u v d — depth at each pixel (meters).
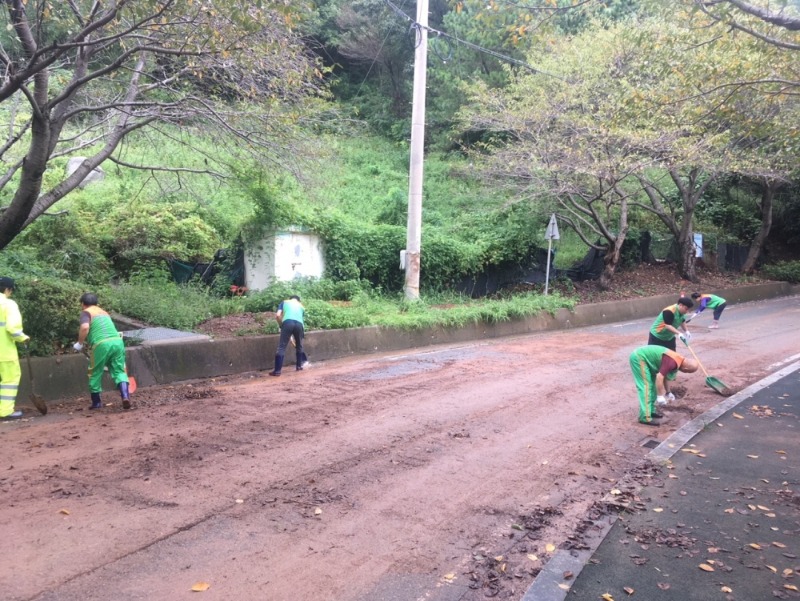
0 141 13.49
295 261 15.62
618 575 4.14
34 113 7.91
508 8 9.91
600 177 17.58
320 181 12.98
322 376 10.37
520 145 19.53
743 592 3.94
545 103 18.31
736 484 5.78
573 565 4.24
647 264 24.33
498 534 4.74
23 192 8.29
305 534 4.60
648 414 7.77
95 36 9.54
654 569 4.22
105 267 14.00
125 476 5.55
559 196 19.75
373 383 9.78
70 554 4.14
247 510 4.95
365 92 34.78
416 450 6.56
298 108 10.74
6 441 6.48
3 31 10.06
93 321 7.93
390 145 31.11
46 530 4.47
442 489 5.56
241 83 10.35
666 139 16.84
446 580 4.05
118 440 6.57
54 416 7.56
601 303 18.89
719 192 29.55
